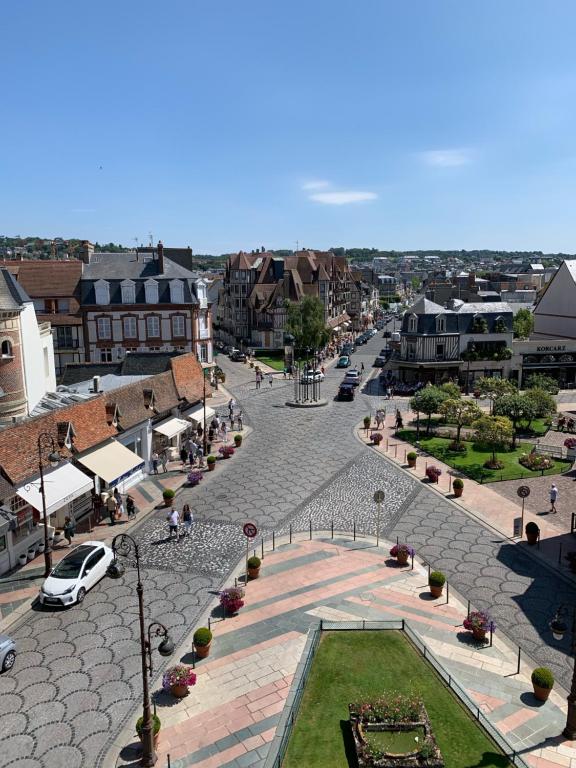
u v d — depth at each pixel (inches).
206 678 746.2
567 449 1740.9
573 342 2755.9
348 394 2503.7
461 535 1175.0
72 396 1553.9
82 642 823.1
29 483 1071.0
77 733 656.4
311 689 715.4
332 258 5093.5
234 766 605.3
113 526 1232.8
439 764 584.7
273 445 1836.9
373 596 939.3
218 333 5162.4
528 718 674.8
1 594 954.7
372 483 1480.1
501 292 5157.5
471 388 2728.8
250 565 992.2
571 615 888.3
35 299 2613.2
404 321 2765.7
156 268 2716.5
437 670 748.0
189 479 1482.5
